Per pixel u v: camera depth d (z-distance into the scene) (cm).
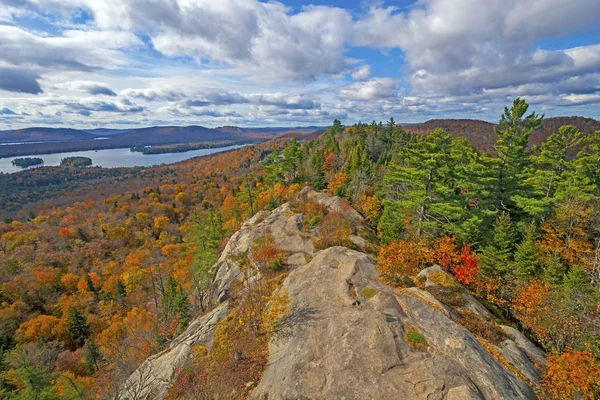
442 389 1079
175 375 1675
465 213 3116
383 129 10038
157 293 5697
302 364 1327
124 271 7094
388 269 1873
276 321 1698
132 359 3139
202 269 3609
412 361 1228
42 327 4809
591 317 1892
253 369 1491
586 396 1188
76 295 6238
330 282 1909
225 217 7494
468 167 3294
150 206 12912
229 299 2389
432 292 1884
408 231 3259
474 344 1344
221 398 1381
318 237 3359
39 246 8806
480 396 1038
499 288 2534
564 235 3161
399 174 3288
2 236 9119
